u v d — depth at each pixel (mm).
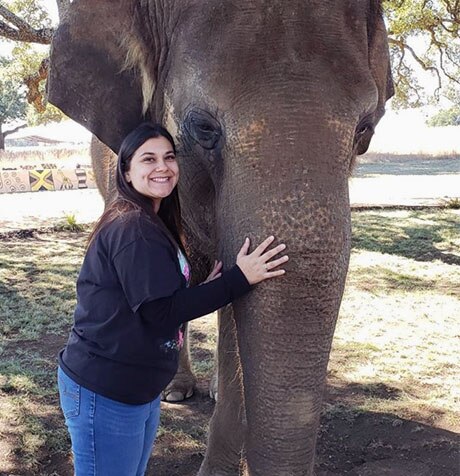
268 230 1813
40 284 7098
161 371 2197
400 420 4016
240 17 2031
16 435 3734
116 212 2090
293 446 1884
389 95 2875
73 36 2512
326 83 1930
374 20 2418
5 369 4633
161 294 1981
